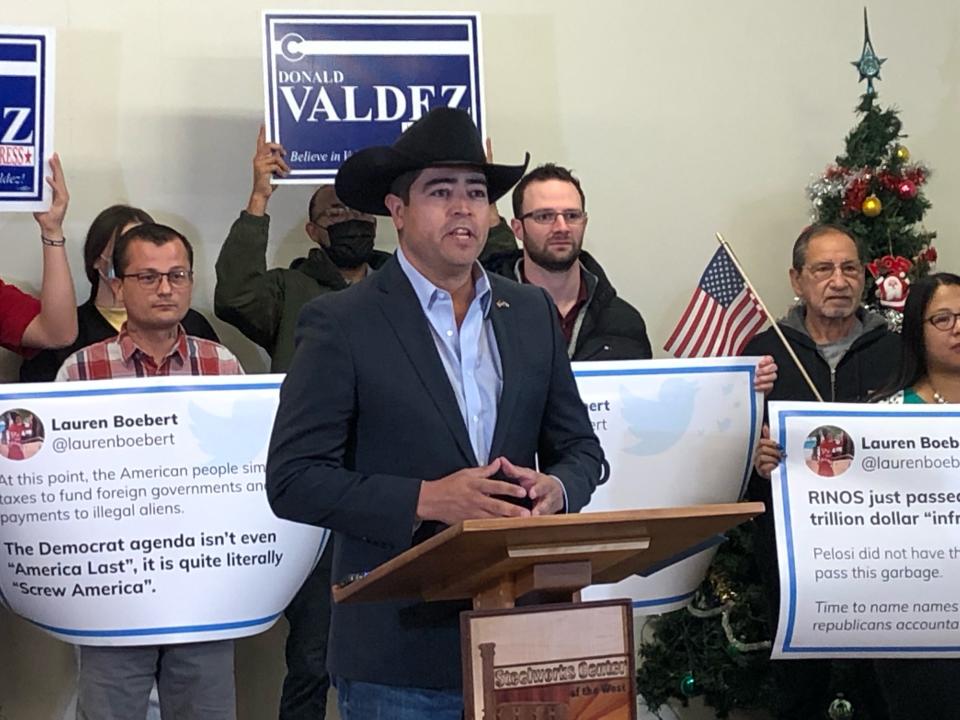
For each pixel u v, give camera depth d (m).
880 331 4.45
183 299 4.06
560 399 2.61
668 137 5.62
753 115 5.72
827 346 4.44
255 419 3.67
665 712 5.19
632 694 2.02
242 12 5.20
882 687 3.78
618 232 5.55
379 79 4.65
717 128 5.68
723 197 5.66
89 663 3.71
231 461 3.65
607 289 4.37
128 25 5.09
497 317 2.56
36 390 3.58
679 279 5.60
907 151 5.43
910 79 5.90
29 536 3.58
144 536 3.61
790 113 5.76
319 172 4.61
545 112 5.51
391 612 2.44
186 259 4.08
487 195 2.53
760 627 4.73
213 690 3.76
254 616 3.70
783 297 5.70
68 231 4.96
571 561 2.06
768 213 5.70
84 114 5.02
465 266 2.47
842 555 3.64
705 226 5.64
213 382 3.65
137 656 3.72
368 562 2.47
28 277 4.91
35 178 4.34
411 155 2.41
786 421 3.67
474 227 2.45
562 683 1.98
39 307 4.47
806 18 5.81
